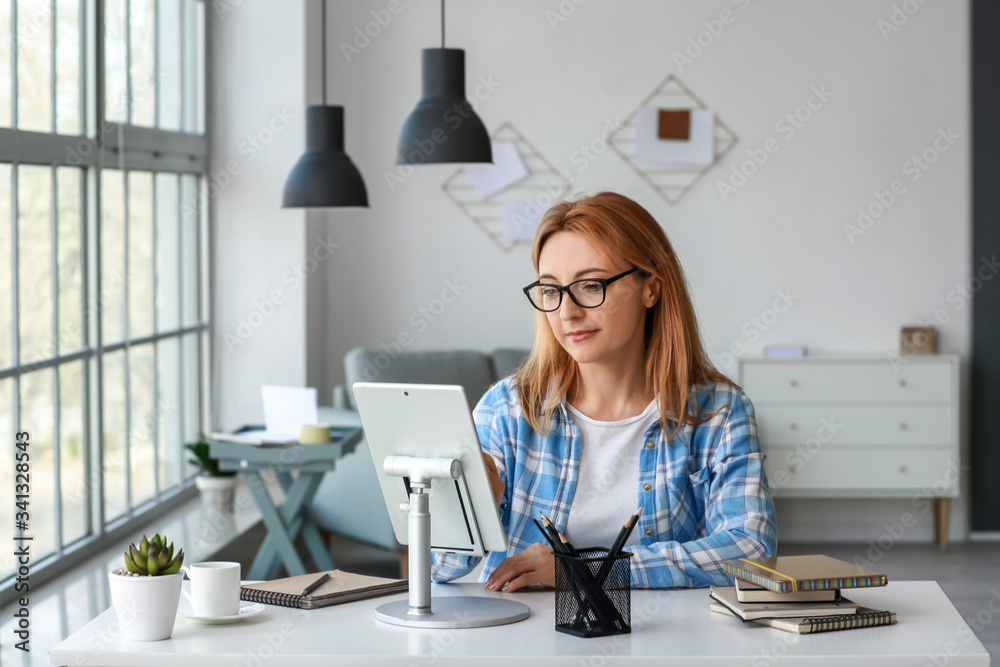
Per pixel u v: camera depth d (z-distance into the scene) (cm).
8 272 326
